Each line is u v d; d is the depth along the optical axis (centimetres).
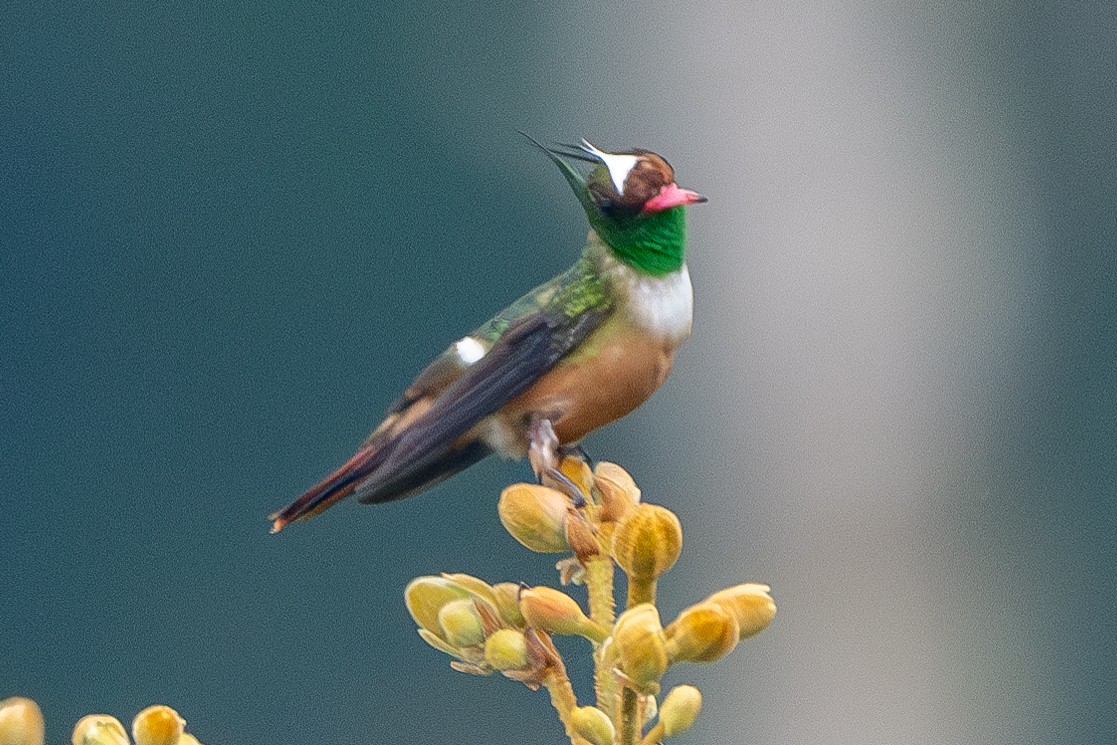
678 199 248
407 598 242
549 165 392
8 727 241
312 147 395
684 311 248
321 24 397
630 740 241
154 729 241
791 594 346
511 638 242
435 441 248
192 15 397
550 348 248
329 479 248
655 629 240
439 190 391
